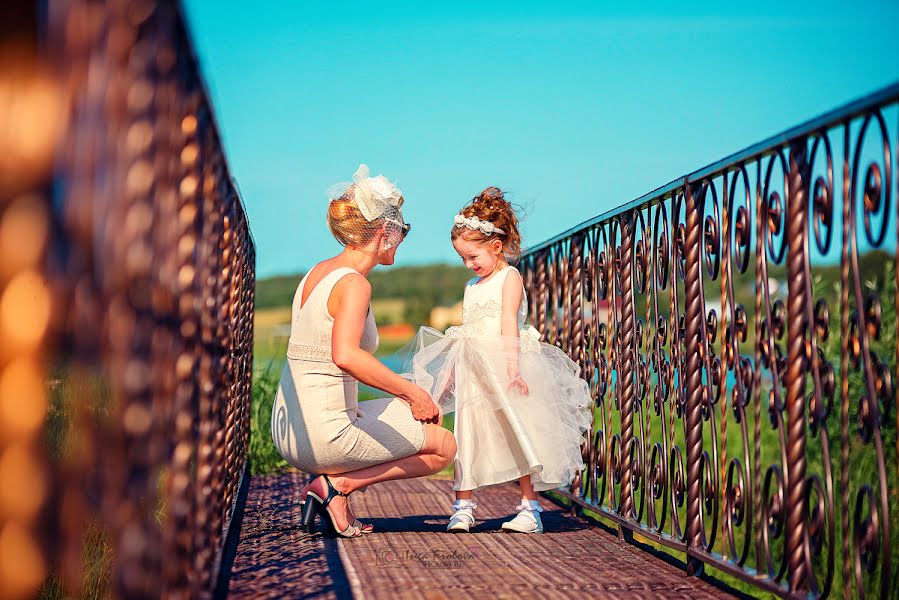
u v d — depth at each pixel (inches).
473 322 165.3
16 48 42.4
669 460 135.0
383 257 149.5
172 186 62.4
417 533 151.9
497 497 205.5
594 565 127.0
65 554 42.9
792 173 93.8
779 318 101.6
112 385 49.4
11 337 38.7
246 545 136.7
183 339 71.9
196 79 70.1
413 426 147.9
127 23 46.7
